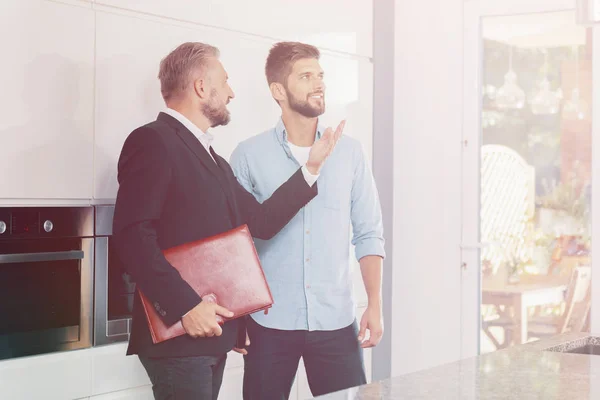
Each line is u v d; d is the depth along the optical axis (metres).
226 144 2.84
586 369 1.56
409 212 3.65
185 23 2.72
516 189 3.49
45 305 2.37
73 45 2.40
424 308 3.64
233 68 2.87
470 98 3.55
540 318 3.46
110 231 2.52
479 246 3.55
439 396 1.33
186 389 1.97
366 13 3.45
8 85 2.25
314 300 2.45
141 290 1.94
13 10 2.26
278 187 2.46
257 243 2.47
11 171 2.26
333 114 3.28
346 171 2.53
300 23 3.13
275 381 2.43
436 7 3.59
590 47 3.32
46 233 2.36
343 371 2.47
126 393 2.57
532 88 3.44
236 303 2.02
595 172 3.25
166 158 1.96
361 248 2.58
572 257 3.39
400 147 3.63
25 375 2.30
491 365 1.61
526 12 3.43
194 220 2.01
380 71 3.52
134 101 2.56
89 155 2.45
